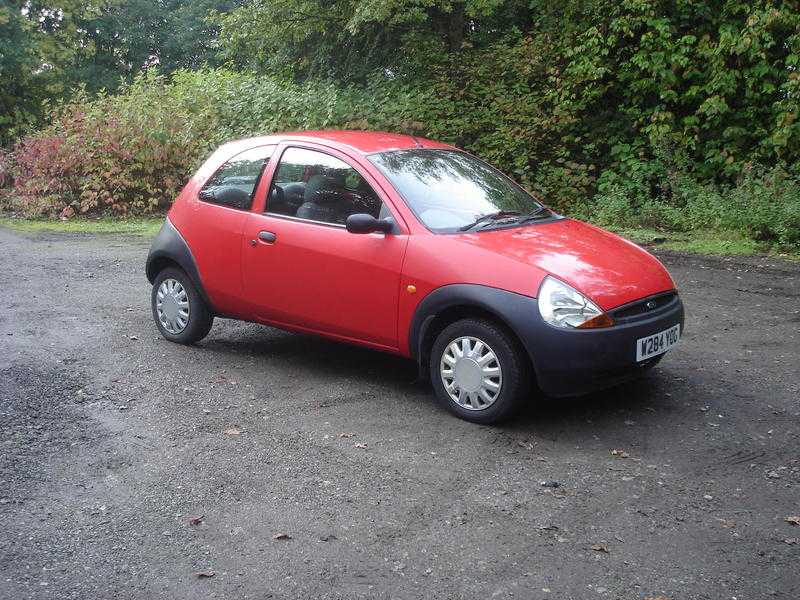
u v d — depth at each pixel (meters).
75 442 4.82
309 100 16.36
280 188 6.05
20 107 28.30
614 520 3.85
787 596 3.22
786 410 5.27
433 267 5.10
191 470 4.44
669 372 6.07
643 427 5.00
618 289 4.92
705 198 12.53
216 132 17.02
